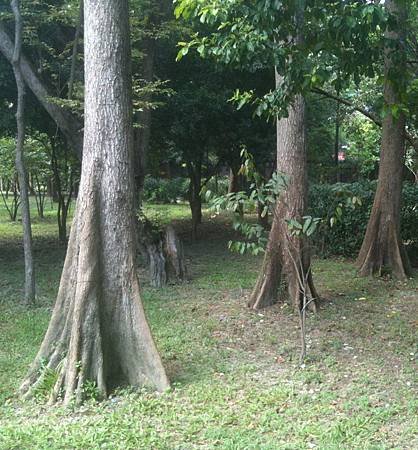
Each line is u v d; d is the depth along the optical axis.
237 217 5.94
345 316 8.05
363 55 5.50
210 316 8.12
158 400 5.21
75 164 15.68
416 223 12.13
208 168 16.88
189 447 4.30
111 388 5.44
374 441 4.39
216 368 6.11
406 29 6.50
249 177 6.05
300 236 6.73
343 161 20.78
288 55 5.65
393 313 8.20
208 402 5.20
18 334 7.34
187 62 13.20
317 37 5.55
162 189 26.70
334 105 17.91
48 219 22.02
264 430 4.60
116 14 5.52
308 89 5.89
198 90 13.27
